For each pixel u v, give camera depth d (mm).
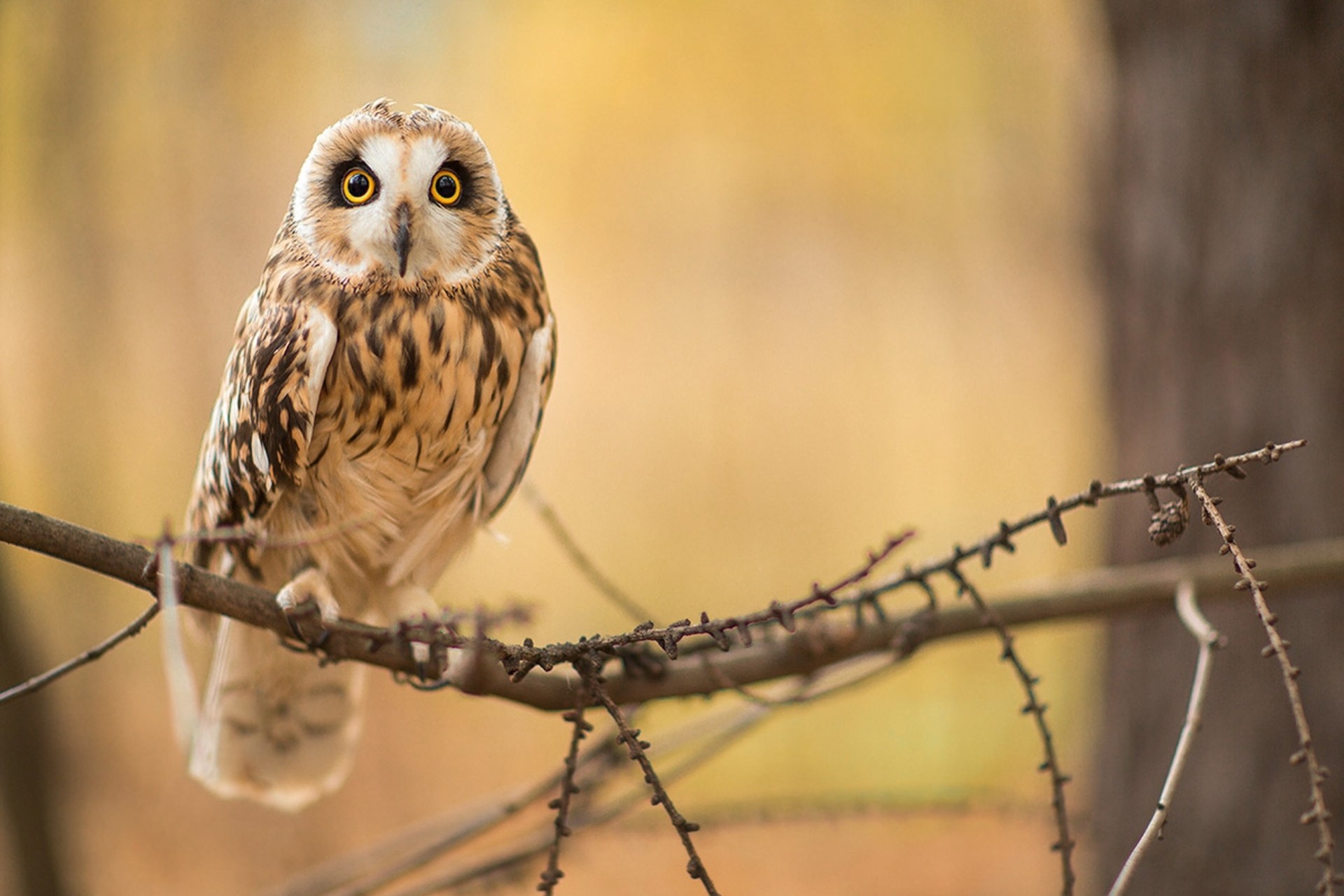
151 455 15562
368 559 5215
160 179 14570
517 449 5168
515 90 17781
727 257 21391
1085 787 10016
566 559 22328
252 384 4797
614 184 19375
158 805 13664
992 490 23109
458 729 15703
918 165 17938
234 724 5527
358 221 4730
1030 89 16797
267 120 15453
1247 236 7508
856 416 23672
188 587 3869
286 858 13508
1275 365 7457
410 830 6125
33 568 14055
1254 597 2947
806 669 4914
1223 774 7586
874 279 21234
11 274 13922
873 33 16484
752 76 17188
